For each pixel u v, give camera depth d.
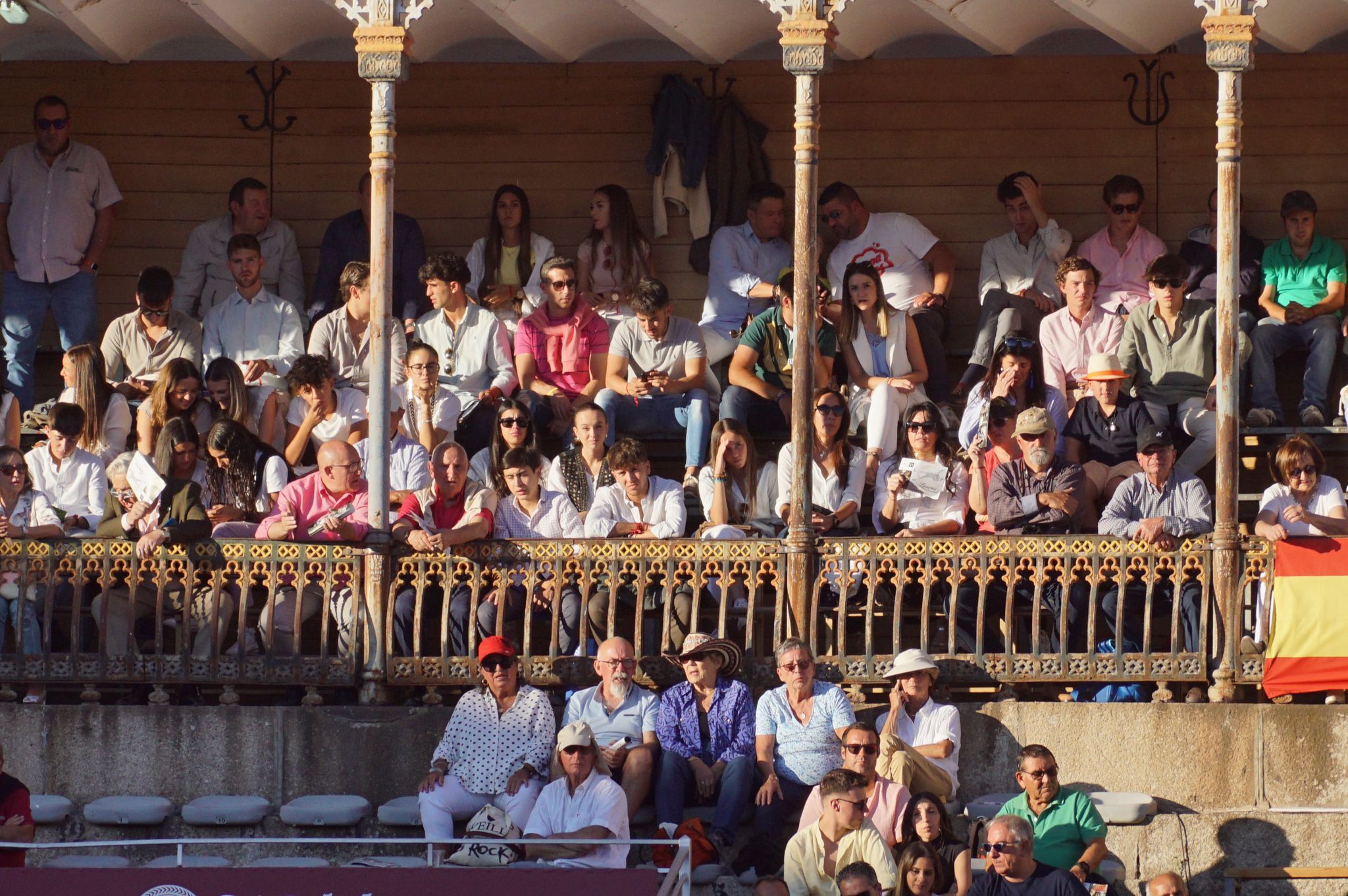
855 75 54.62
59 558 39.72
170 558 39.66
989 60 54.25
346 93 55.16
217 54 55.12
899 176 54.41
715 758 37.75
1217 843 37.62
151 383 50.09
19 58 54.97
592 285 53.16
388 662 39.59
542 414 49.28
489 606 40.09
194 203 55.09
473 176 55.03
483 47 55.09
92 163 53.25
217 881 32.62
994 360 47.41
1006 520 41.56
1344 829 37.56
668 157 54.00
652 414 48.44
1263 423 48.91
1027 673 39.12
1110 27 50.47
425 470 43.94
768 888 34.84
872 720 39.06
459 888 32.41
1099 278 50.38
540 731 37.66
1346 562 38.72
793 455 39.75
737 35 53.00
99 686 40.81
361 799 38.25
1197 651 39.03
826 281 50.44
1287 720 38.25
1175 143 53.75
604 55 54.78
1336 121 53.41
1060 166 54.03
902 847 35.59
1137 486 41.34
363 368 49.59
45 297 52.69
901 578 39.47
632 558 39.72
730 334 51.88
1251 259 51.34
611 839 34.59
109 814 38.06
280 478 43.28
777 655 37.78
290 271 53.81
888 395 47.06
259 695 42.22
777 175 54.31
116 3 51.53
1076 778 38.56
